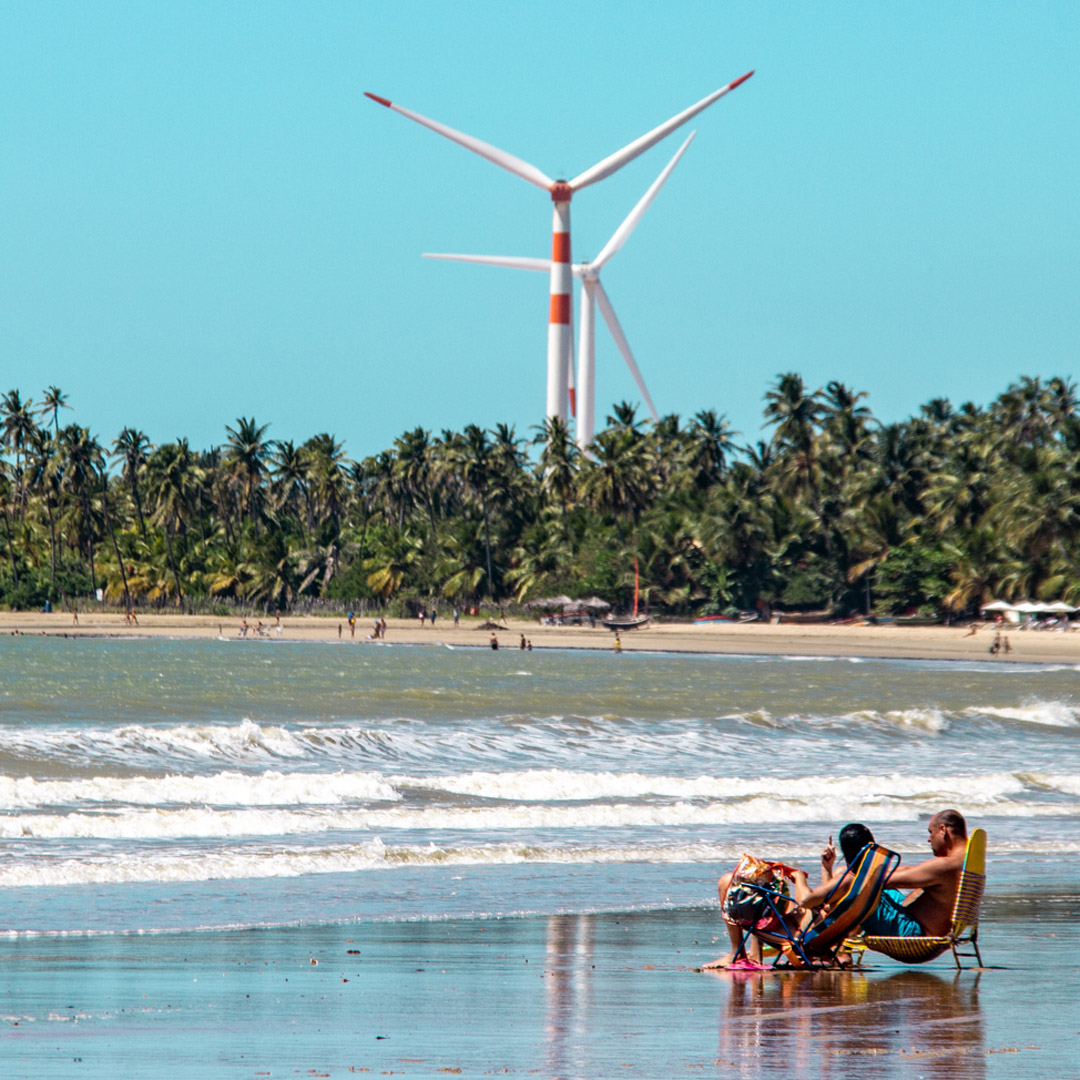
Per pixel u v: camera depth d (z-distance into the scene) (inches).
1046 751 5526.6
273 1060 1240.2
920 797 4079.7
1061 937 2028.8
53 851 2748.5
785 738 5605.3
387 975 1718.8
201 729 4648.1
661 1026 1413.6
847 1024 1427.2
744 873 1807.3
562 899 2426.2
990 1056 1272.1
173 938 1972.2
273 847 2893.7
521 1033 1375.5
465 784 3964.1
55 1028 1371.8
